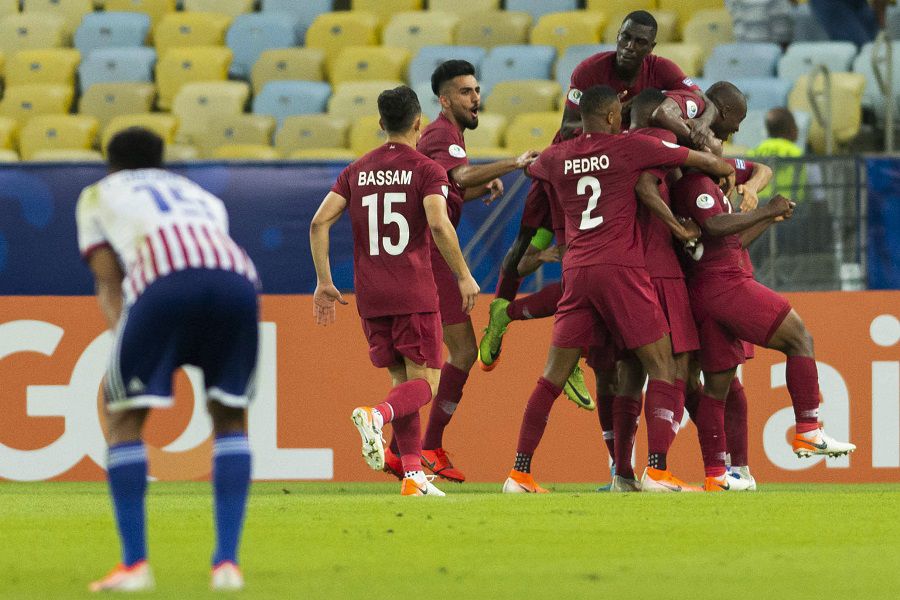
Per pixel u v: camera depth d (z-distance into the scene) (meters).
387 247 22.72
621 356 24.50
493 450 29.55
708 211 23.05
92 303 29.86
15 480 29.81
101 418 29.78
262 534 16.03
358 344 29.77
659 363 23.36
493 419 29.58
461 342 26.88
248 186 30.42
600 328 23.77
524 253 27.16
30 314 29.84
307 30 53.56
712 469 24.33
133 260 11.98
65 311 29.86
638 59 24.44
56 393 29.83
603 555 14.00
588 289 23.27
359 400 29.70
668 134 23.34
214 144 47.62
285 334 29.83
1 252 30.67
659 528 16.61
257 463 29.83
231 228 30.47
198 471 29.58
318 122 46.28
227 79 52.16
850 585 11.73
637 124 23.88
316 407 29.77
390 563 13.37
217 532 11.74
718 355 23.89
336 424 29.72
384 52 50.38
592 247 23.22
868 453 29.06
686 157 22.89
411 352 22.80
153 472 29.61
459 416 29.64
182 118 49.56
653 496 21.92
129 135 12.85
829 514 18.42
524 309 26.44
